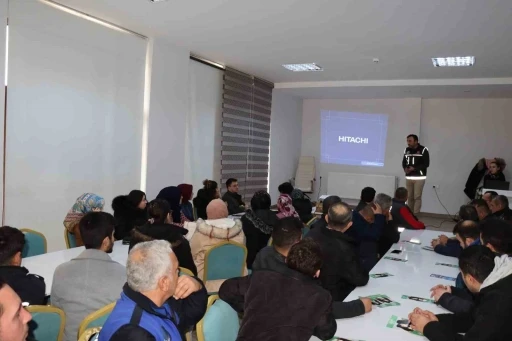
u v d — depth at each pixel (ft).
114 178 17.79
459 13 13.94
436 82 25.14
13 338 3.20
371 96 31.50
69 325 6.03
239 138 26.40
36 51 14.17
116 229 11.94
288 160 33.30
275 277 5.34
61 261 9.18
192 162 22.86
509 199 20.70
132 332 3.85
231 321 5.54
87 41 15.98
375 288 8.01
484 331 5.30
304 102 34.88
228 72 24.47
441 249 11.16
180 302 4.91
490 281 5.64
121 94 17.79
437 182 31.50
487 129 30.09
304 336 4.96
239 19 15.60
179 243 8.43
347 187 33.27
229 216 15.85
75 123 15.83
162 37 18.63
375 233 11.43
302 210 16.24
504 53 18.67
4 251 6.37
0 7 12.96
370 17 14.74
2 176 13.32
